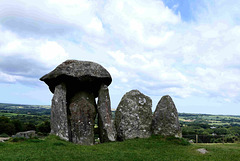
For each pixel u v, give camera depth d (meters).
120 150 12.58
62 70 15.57
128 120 16.33
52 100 15.58
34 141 13.18
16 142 13.12
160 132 16.30
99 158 10.22
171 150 12.89
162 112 16.66
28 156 9.75
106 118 16.30
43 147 11.74
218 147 14.53
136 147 13.55
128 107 16.73
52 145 12.39
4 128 51.75
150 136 16.52
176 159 10.65
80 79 15.88
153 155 11.37
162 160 10.34
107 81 17.27
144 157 10.71
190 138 25.23
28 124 59.38
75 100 16.55
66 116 15.32
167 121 16.28
